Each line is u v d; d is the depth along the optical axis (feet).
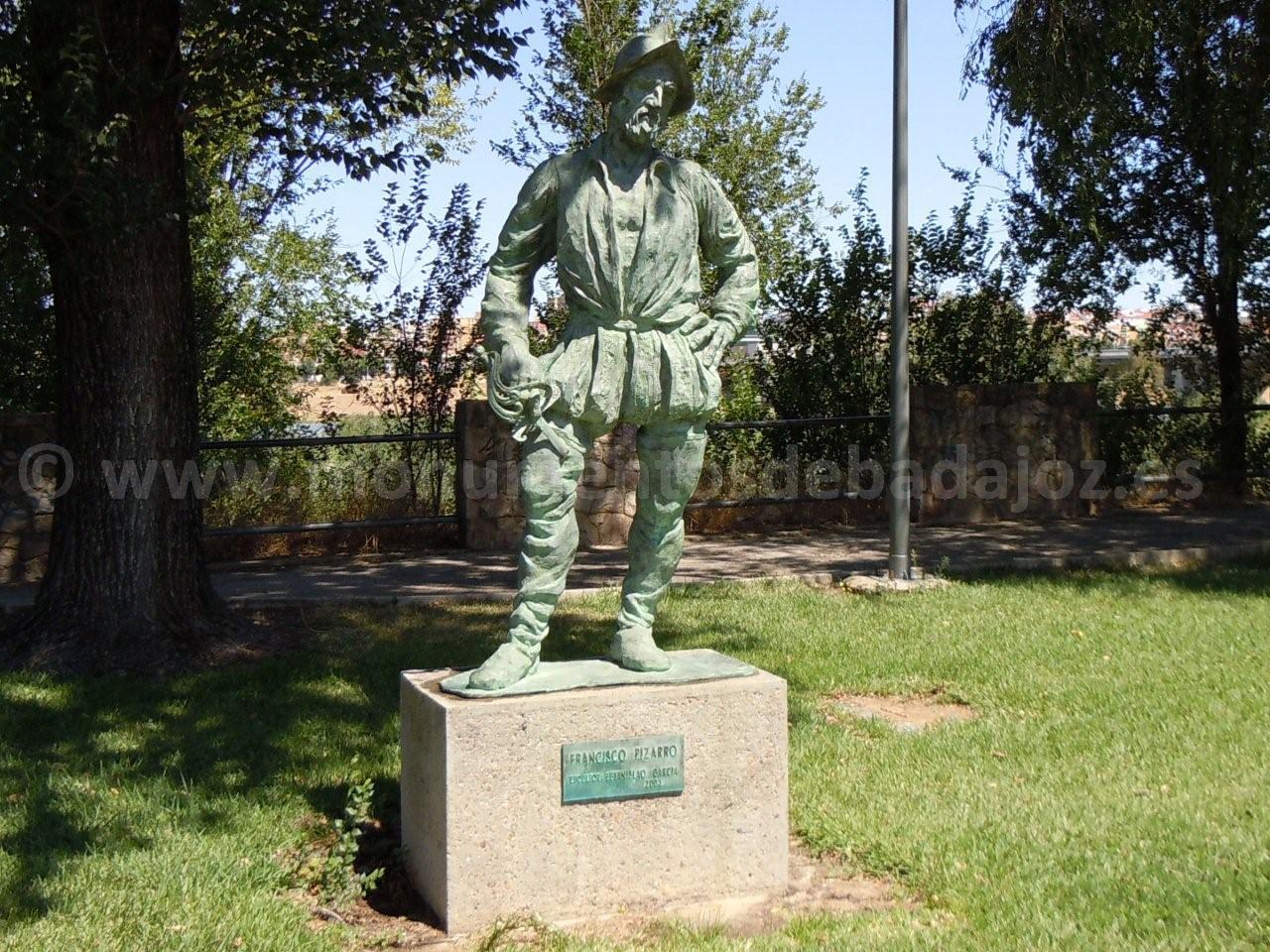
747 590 31.22
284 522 38.55
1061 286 50.70
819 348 46.47
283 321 52.01
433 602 29.35
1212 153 44.37
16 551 33.60
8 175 21.02
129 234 22.50
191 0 24.03
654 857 13.53
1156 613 28.27
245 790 16.94
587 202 13.61
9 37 21.70
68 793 16.48
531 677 13.79
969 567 34.06
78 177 21.27
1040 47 40.29
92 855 14.44
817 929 12.64
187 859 14.37
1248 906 13.08
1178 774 17.43
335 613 28.12
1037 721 20.11
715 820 13.76
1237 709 20.61
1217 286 49.78
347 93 25.54
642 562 14.55
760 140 59.62
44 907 12.96
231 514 38.58
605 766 13.25
